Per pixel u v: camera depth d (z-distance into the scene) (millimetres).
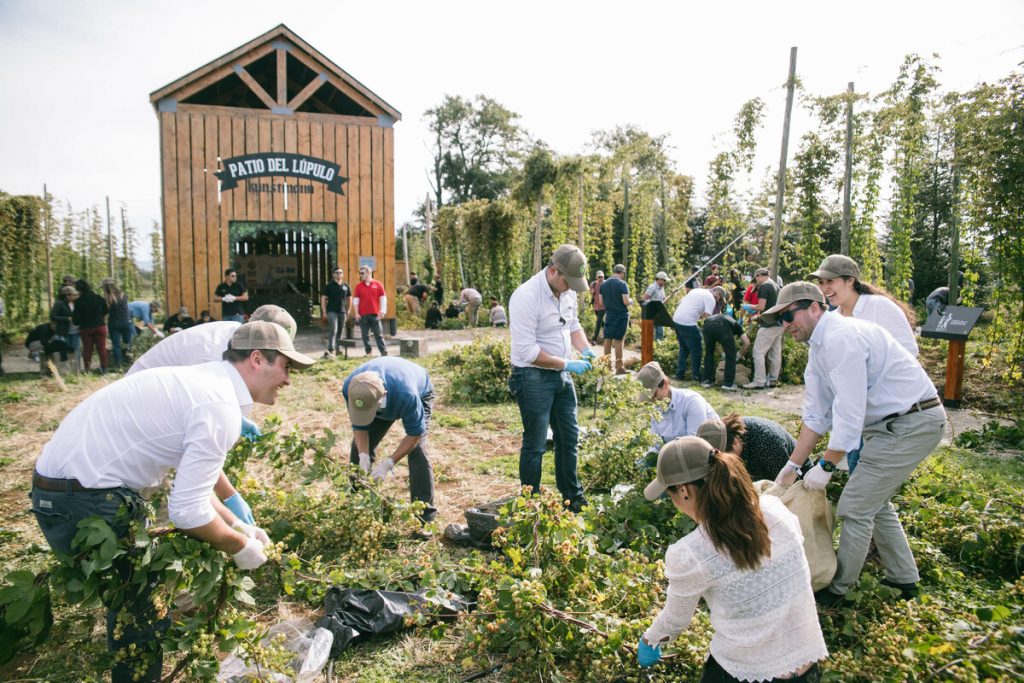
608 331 11570
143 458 2674
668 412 5359
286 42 15961
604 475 5527
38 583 2738
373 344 15828
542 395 4816
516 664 3246
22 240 18953
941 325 9133
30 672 3197
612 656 3014
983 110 9281
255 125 15977
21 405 9000
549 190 19906
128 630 2875
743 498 2213
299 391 10156
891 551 3701
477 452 6812
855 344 3441
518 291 4820
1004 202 9094
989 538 4117
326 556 4262
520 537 3658
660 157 24938
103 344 11828
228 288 13328
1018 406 8859
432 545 4148
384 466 4512
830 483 4402
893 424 3512
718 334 10367
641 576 3500
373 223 16969
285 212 16312
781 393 10047
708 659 2434
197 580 2754
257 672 3074
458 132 51875
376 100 16594
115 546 2584
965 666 2654
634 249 23188
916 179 15312
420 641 3494
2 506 5293
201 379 2732
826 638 3336
